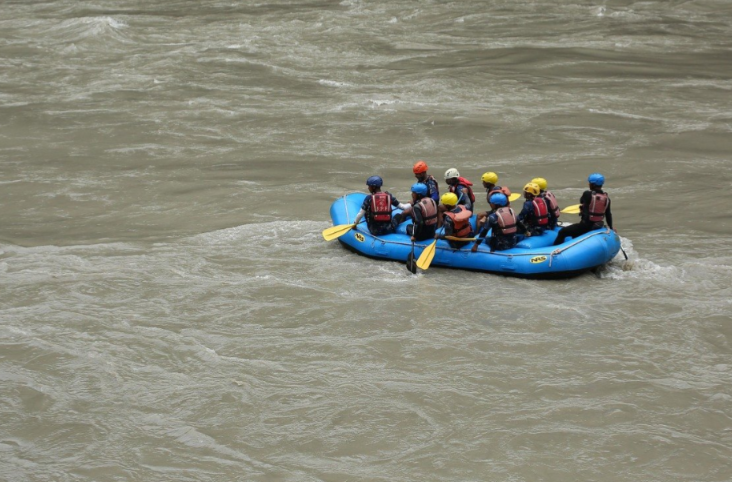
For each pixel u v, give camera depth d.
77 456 10.23
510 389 11.51
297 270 15.52
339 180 20.91
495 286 14.66
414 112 27.20
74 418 11.00
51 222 18.22
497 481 9.66
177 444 10.46
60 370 12.15
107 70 33.88
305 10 48.03
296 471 9.92
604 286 14.61
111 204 19.34
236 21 44.84
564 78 31.80
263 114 27.20
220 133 25.20
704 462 9.95
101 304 14.18
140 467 10.02
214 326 13.43
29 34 41.38
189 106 28.25
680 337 12.82
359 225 16.48
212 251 16.48
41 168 22.00
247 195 19.80
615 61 34.59
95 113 27.41
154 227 17.88
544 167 21.80
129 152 23.36
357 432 10.64
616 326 13.19
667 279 14.81
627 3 49.12
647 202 19.00
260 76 32.72
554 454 10.12
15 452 10.32
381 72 33.25
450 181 16.23
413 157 22.86
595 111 27.05
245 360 12.39
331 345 12.77
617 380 11.67
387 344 12.77
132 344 12.86
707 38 39.62
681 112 26.94
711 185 20.16
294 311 13.88
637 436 10.42
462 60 35.06
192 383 11.80
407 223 16.30
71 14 47.69
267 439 10.54
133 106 28.33
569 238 15.30
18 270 15.60
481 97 29.16
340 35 40.59
